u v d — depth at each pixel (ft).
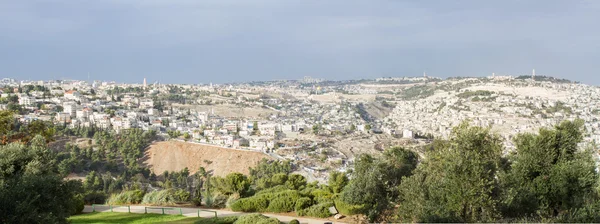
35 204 77.51
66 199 86.33
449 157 86.63
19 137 172.35
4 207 70.69
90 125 620.49
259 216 101.19
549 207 94.84
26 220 71.51
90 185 349.82
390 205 110.83
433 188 86.17
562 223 79.77
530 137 103.09
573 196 93.20
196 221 106.52
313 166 517.14
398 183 118.52
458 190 80.59
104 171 458.91
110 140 552.82
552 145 99.96
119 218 118.42
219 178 154.71
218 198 140.67
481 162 84.12
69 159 405.18
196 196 144.66
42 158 98.89
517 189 91.30
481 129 93.15
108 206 145.07
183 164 558.56
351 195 111.86
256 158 557.33
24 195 74.79
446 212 81.20
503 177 94.27
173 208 132.67
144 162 554.05
